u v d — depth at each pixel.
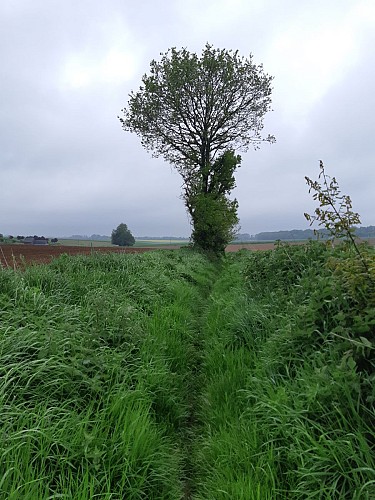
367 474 2.10
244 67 23.28
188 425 3.74
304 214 3.51
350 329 2.92
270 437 2.76
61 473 2.30
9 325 3.85
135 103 23.67
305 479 2.33
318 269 5.10
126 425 2.81
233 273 11.43
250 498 2.30
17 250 16.36
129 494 2.44
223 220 23.50
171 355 4.87
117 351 4.12
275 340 3.95
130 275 7.67
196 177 23.78
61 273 6.91
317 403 2.67
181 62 22.36
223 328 5.76
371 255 3.51
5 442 2.30
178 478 2.89
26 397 2.95
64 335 3.87
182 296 7.98
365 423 2.39
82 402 3.09
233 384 3.90
